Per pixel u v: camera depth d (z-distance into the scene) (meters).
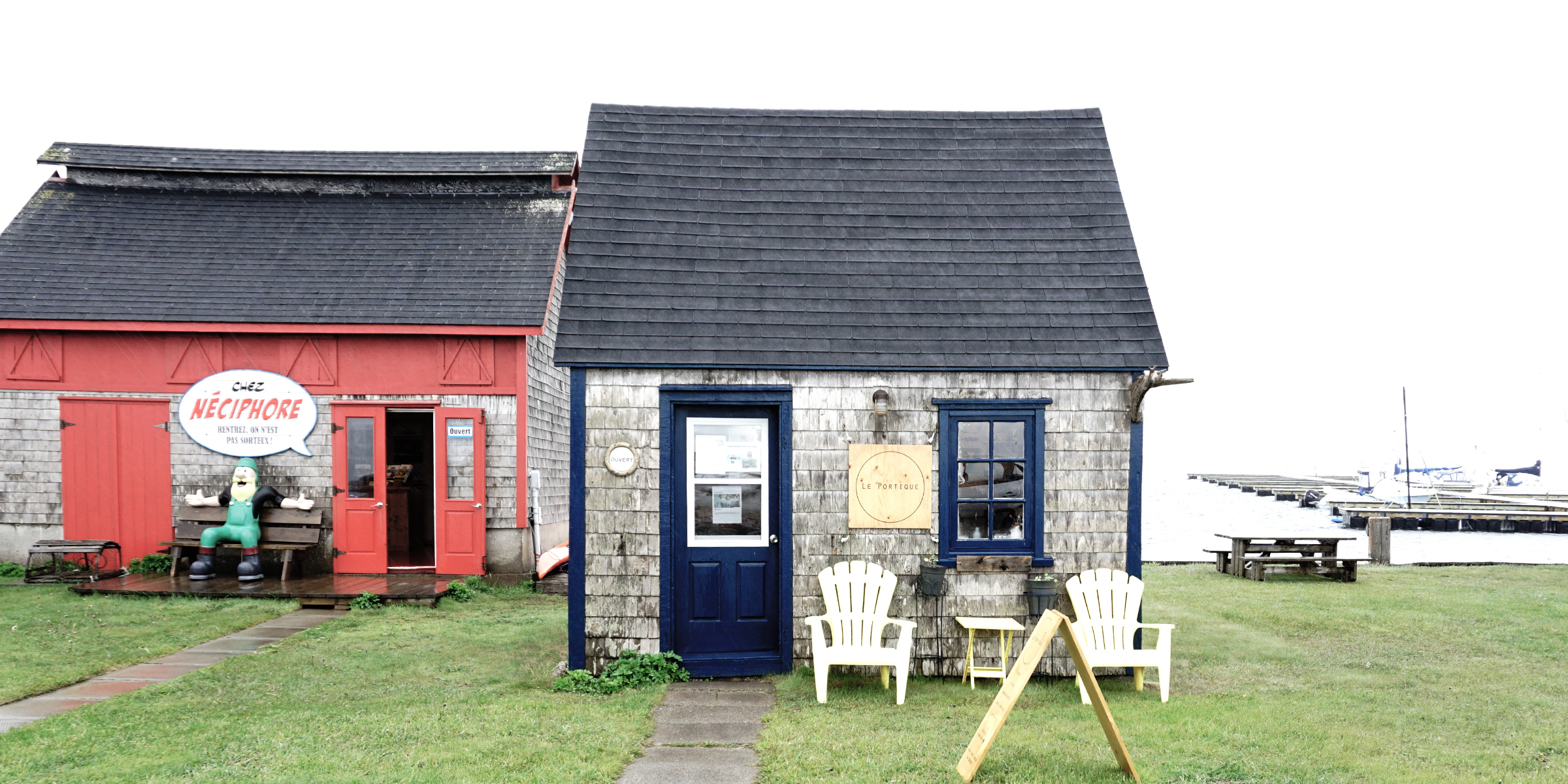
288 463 12.38
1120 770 5.05
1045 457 7.60
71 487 12.36
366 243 13.73
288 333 12.27
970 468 7.66
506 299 12.71
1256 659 8.20
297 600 10.80
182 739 5.50
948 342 7.69
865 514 7.52
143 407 12.36
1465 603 10.96
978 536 7.64
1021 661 4.92
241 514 11.73
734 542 7.65
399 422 15.38
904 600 7.52
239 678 7.23
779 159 8.96
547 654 8.27
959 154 9.17
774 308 7.80
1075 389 7.65
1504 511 34.06
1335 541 13.55
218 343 12.38
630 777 4.98
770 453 7.69
